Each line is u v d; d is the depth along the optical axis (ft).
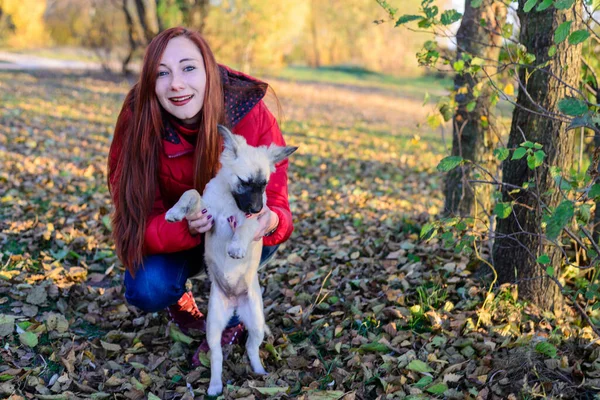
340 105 68.49
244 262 10.79
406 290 13.94
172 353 11.95
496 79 16.42
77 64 88.89
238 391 10.34
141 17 58.59
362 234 18.79
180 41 10.48
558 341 11.20
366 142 42.75
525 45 12.34
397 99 80.28
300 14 72.90
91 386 10.78
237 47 66.28
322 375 11.07
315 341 12.42
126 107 11.42
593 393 9.80
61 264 15.80
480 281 13.88
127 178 10.95
